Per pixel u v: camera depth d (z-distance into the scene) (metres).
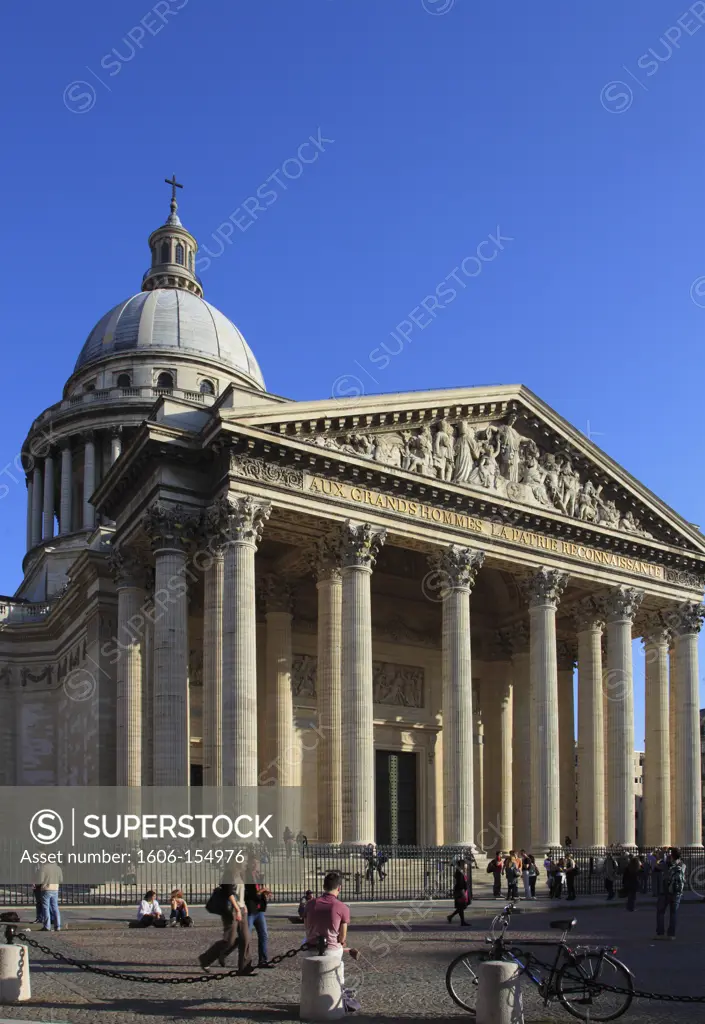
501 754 88.75
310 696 79.81
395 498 68.25
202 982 28.09
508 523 73.81
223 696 59.19
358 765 62.44
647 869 67.81
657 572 83.31
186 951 34.62
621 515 82.31
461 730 67.75
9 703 102.88
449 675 68.81
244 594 60.09
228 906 29.22
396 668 85.44
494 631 91.56
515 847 85.81
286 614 76.94
